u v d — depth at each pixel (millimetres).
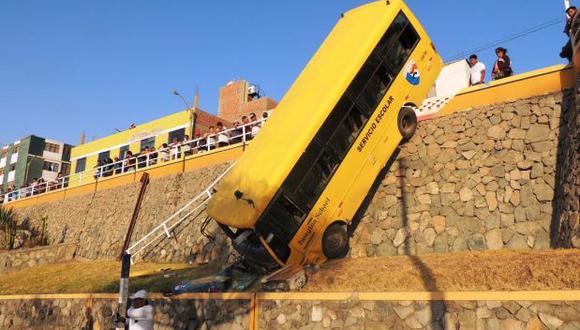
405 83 12727
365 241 13289
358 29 12695
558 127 11289
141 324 8844
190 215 18906
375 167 12102
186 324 11266
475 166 12312
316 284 10016
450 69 17062
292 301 9562
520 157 11656
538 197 10992
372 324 8438
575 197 9234
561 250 8734
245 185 10852
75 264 22375
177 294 11844
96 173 28578
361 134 11719
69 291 15625
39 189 34375
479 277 8297
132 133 40062
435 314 7848
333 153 11211
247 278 11688
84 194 28312
